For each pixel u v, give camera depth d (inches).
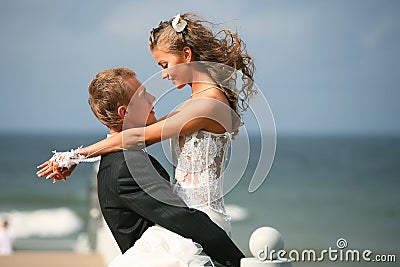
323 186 3344.0
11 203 3043.8
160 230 288.5
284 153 5374.0
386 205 2775.6
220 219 296.4
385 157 4960.6
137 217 297.7
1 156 5669.3
